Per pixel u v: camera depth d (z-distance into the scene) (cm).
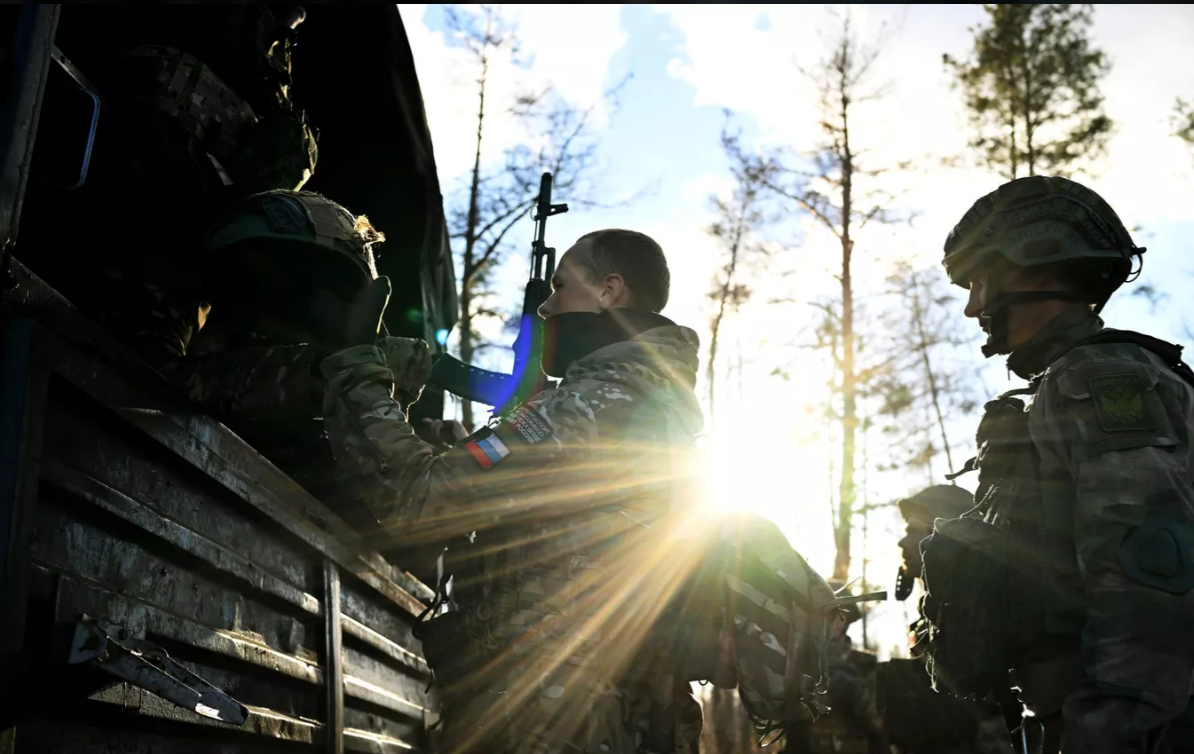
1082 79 1892
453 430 413
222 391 234
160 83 253
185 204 258
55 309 179
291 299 234
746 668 234
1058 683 207
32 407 165
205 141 265
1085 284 227
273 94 287
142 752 198
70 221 244
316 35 421
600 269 260
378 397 230
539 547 233
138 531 201
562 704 224
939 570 225
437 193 495
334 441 227
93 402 185
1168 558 188
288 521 279
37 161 202
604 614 229
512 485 229
